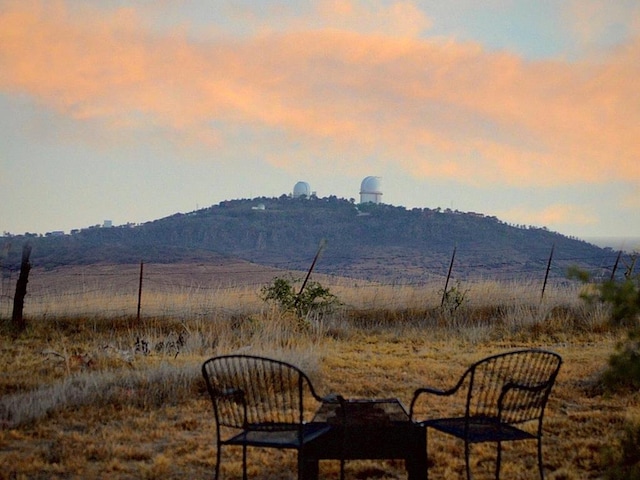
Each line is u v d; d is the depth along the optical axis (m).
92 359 11.38
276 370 9.96
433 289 19.14
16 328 15.30
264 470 6.51
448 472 6.30
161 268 53.66
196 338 13.63
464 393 9.53
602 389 9.38
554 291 18.23
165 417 8.33
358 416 5.92
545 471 6.38
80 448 7.04
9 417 8.14
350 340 15.14
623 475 5.25
